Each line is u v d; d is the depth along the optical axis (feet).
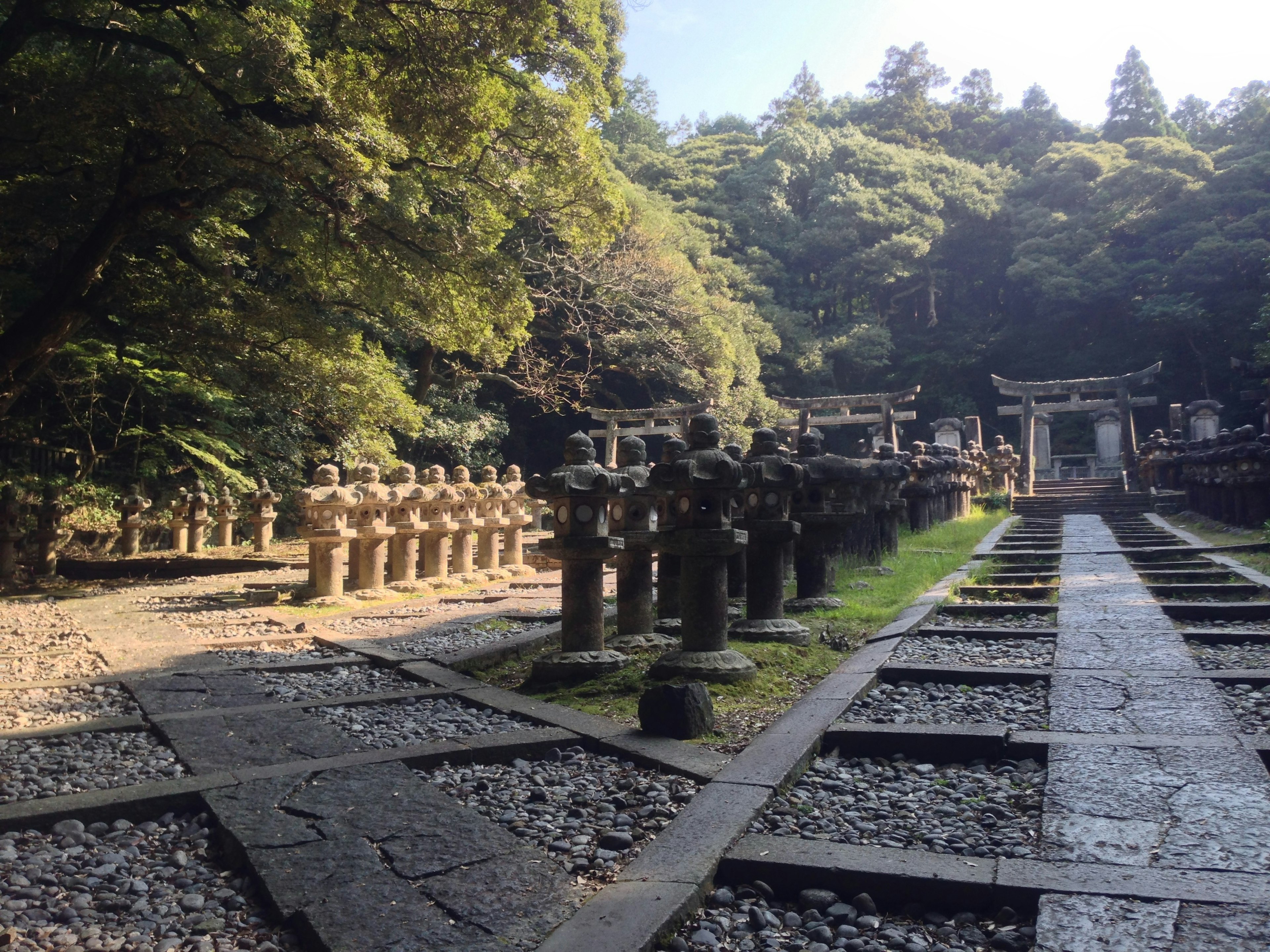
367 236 45.06
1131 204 152.66
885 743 14.76
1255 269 138.62
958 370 164.55
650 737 15.58
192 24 39.17
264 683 21.86
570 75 50.39
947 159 179.01
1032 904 9.04
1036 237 161.99
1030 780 13.09
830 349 148.36
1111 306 154.61
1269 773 12.05
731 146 186.29
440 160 51.21
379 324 75.97
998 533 53.21
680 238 134.21
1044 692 17.58
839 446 160.35
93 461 71.26
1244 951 7.59
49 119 36.47
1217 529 47.37
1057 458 122.21
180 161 37.70
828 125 209.05
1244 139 160.35
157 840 12.26
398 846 11.07
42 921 9.89
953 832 11.14
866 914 9.52
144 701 19.60
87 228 44.39
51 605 38.70
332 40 44.68
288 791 13.19
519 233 96.43
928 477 52.16
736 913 9.70
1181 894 8.68
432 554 43.91
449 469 98.53
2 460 65.00
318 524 37.11
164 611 35.99
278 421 79.51
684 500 19.30
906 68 206.80
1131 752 13.10
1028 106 206.80
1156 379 146.51
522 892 9.77
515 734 16.02
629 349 107.24
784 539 23.00
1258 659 19.36
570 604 20.74
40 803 12.64
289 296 51.03
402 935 8.80
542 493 20.54
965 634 23.30
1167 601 26.89
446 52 41.16
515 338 51.65
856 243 163.84
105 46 44.19
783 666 20.35
